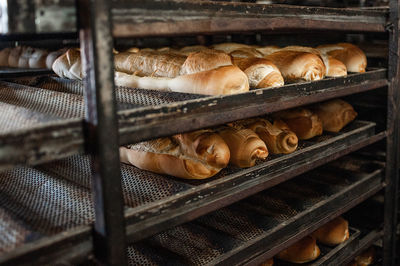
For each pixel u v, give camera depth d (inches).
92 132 33.9
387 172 79.0
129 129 35.9
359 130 69.6
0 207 41.9
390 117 76.6
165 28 37.8
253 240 52.4
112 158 34.5
